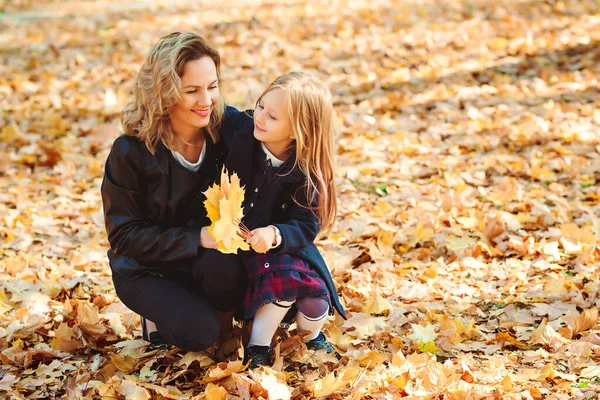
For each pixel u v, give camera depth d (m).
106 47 9.30
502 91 7.18
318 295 3.10
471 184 5.35
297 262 3.11
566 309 3.62
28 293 3.97
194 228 3.11
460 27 9.52
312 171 3.11
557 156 5.70
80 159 6.02
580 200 5.00
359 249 4.45
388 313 3.68
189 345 3.14
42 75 8.13
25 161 5.97
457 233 4.53
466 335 3.43
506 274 4.05
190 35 2.98
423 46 8.80
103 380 3.21
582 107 6.62
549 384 3.01
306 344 3.26
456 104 6.93
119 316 3.74
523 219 4.66
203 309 3.14
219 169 3.20
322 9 10.88
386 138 6.27
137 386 2.98
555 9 10.15
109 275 4.25
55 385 3.19
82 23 10.63
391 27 9.66
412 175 5.57
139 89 3.02
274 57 8.64
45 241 4.70
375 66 8.19
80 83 7.94
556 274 3.99
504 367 3.14
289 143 3.11
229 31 9.78
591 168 5.40
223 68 8.25
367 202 5.13
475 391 2.87
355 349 3.32
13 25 10.54
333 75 7.93
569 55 8.22
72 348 3.46
